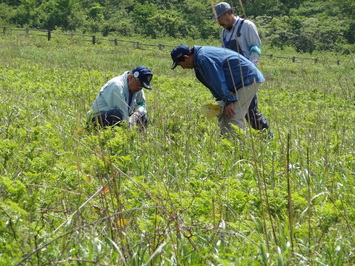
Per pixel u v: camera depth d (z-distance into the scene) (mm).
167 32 79938
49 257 3961
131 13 89125
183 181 6242
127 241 4211
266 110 11992
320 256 4262
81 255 4023
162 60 39250
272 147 7992
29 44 43219
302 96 17875
